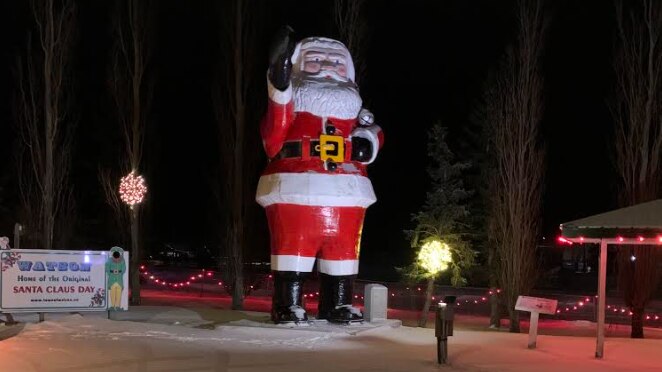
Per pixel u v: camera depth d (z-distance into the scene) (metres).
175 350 11.91
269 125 14.70
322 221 14.78
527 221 24.27
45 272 15.09
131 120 26.27
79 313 16.42
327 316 15.28
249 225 26.75
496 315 26.02
